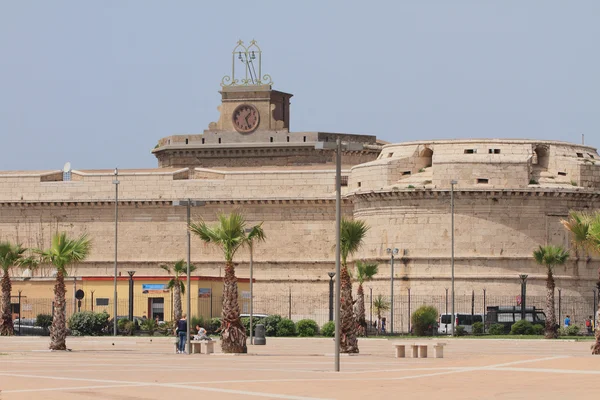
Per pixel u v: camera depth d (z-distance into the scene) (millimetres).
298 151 193625
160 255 166250
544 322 139875
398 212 150000
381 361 87688
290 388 63219
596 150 155375
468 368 74125
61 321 106000
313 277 161125
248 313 157750
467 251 147375
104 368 79250
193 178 168375
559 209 148000
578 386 63000
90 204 167875
